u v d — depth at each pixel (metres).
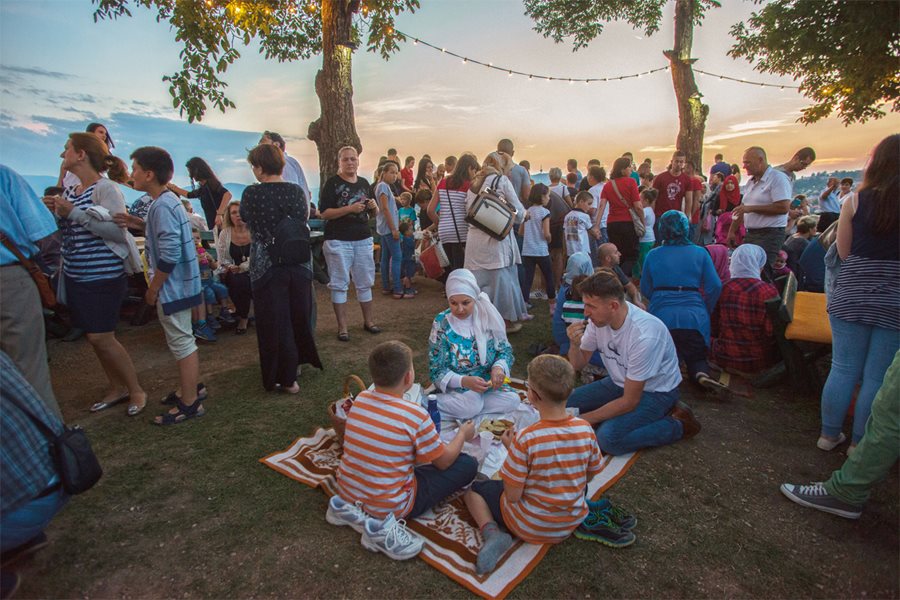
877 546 2.24
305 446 2.95
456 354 3.23
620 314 2.85
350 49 7.81
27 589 1.94
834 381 2.84
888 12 7.62
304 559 2.12
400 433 2.15
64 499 1.94
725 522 2.38
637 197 6.07
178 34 7.57
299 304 3.57
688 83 12.84
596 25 14.80
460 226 5.34
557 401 2.07
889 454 2.16
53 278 4.69
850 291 2.65
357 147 8.07
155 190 3.06
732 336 3.99
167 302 3.10
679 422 3.02
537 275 8.26
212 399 3.61
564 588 1.99
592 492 2.55
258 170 3.39
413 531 2.25
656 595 1.97
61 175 4.06
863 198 2.51
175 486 2.59
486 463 2.73
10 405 1.74
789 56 9.12
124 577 2.02
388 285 6.94
